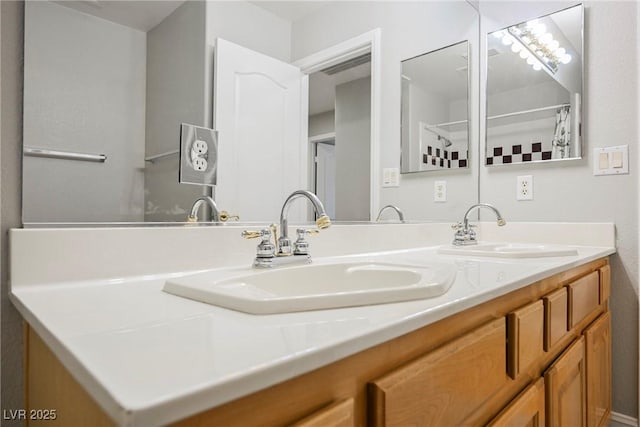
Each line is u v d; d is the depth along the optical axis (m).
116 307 0.58
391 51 1.58
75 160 0.81
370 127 1.50
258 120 1.14
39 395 0.58
